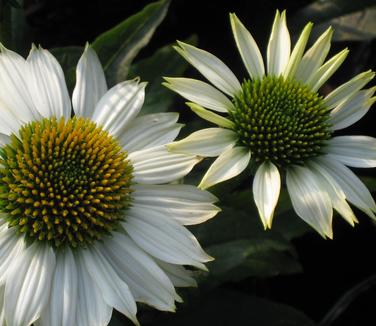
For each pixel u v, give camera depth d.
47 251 0.36
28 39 0.43
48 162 0.37
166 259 0.36
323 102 0.39
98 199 0.37
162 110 0.42
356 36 0.45
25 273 0.36
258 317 0.42
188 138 0.37
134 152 0.37
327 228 0.37
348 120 0.39
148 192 0.37
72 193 0.37
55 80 0.38
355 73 0.47
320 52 0.39
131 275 0.36
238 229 0.41
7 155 0.37
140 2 0.47
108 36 0.41
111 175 0.37
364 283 0.45
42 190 0.37
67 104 0.38
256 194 0.37
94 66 0.38
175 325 0.41
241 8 0.47
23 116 0.37
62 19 0.47
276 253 0.41
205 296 0.41
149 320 0.41
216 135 0.38
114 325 0.39
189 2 0.47
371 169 0.46
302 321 0.42
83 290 0.36
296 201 0.38
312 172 0.38
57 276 0.36
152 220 0.37
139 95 0.38
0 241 0.36
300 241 0.46
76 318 0.36
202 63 0.38
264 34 0.47
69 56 0.41
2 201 0.36
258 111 0.38
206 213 0.37
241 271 0.41
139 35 0.41
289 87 0.39
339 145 0.39
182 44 0.38
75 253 0.36
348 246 0.46
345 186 0.38
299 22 0.45
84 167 0.37
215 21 0.47
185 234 0.37
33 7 0.47
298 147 0.38
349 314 0.45
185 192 0.37
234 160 0.37
